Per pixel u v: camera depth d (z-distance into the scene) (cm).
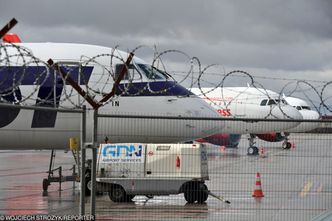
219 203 5319
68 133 6309
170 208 5019
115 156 5422
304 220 4306
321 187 6356
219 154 12406
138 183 5369
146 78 6438
